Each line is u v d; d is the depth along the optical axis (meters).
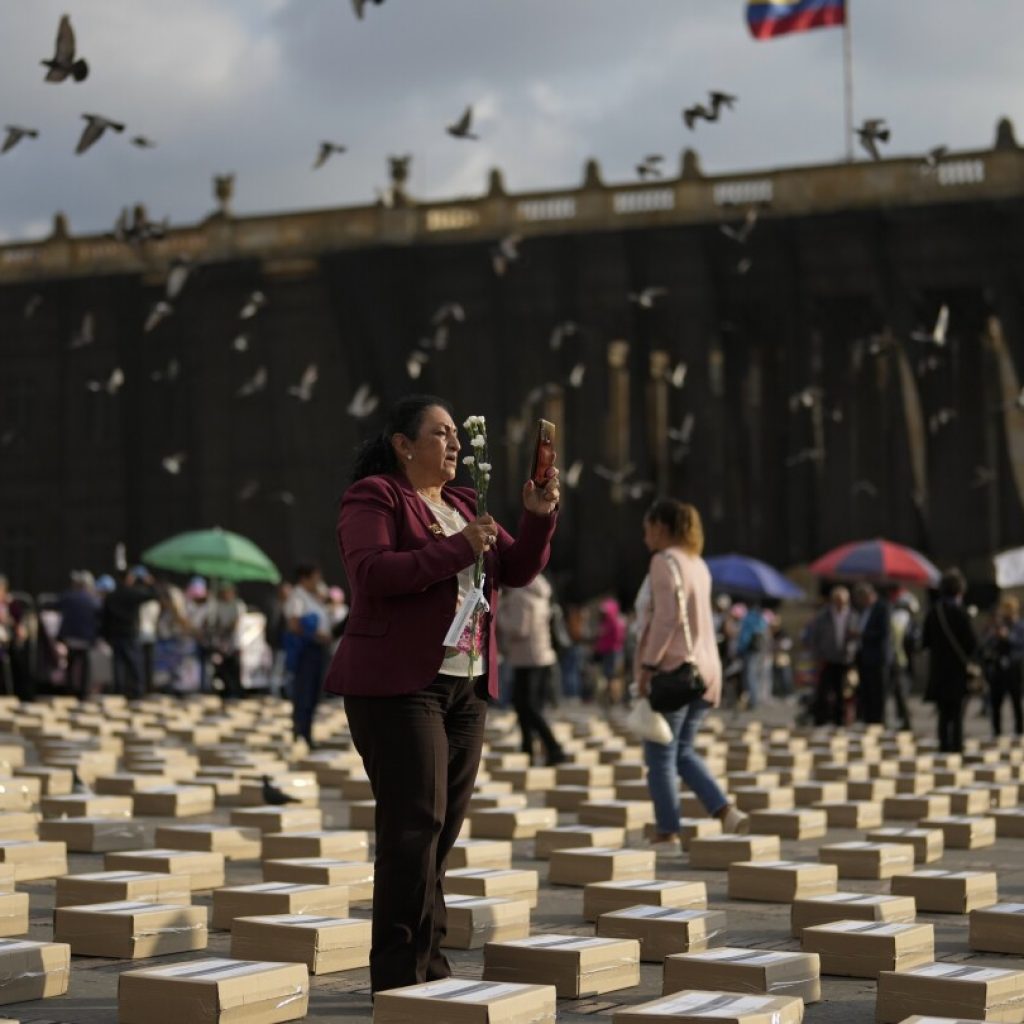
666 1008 4.63
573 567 41.62
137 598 24.66
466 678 5.15
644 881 7.24
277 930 5.85
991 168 38.72
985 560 39.19
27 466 48.03
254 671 28.61
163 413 46.22
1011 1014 5.08
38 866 8.03
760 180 40.59
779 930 6.82
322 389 44.41
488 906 6.38
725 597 30.66
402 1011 4.69
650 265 40.94
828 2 37.53
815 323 40.38
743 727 20.41
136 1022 4.95
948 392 39.62
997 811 10.98
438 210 43.28
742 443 40.66
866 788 12.70
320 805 12.12
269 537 44.75
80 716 19.80
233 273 44.78
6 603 24.12
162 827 8.99
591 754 15.71
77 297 47.00
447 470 5.31
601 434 41.56
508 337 42.31
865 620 20.20
